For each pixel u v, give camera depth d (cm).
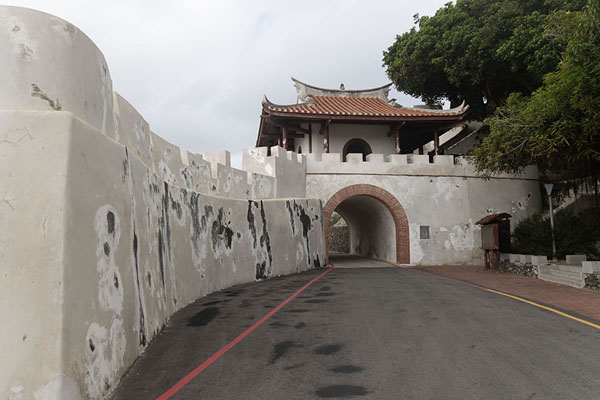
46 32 388
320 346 546
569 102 923
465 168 1939
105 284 413
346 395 391
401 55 2312
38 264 330
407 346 541
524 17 1814
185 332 619
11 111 352
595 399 376
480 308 776
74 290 345
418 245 1853
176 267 789
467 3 2112
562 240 1440
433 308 780
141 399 385
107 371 396
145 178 614
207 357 504
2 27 372
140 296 531
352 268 1709
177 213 823
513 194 1973
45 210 340
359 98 2394
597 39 855
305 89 2328
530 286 1066
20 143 348
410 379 428
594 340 557
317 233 1744
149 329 562
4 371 308
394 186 1875
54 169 347
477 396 384
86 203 382
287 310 778
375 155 1877
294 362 485
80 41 426
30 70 375
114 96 573
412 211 1870
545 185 1471
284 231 1472
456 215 1900
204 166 1068
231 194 1238
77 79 414
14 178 342
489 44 1925
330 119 1898
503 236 1563
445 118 1947
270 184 1512
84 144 388
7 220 336
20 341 316
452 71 2114
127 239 494
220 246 1078
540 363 470
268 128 2156
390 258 1992
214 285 1022
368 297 917
